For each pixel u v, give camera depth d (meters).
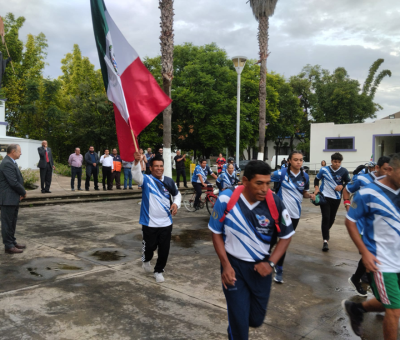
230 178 8.62
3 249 5.78
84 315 3.46
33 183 14.09
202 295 4.04
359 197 2.73
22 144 20.52
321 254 5.93
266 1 15.17
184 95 22.39
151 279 4.53
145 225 4.36
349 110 35.22
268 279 2.40
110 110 27.94
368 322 3.51
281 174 4.99
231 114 22.83
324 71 38.75
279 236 2.40
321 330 3.31
